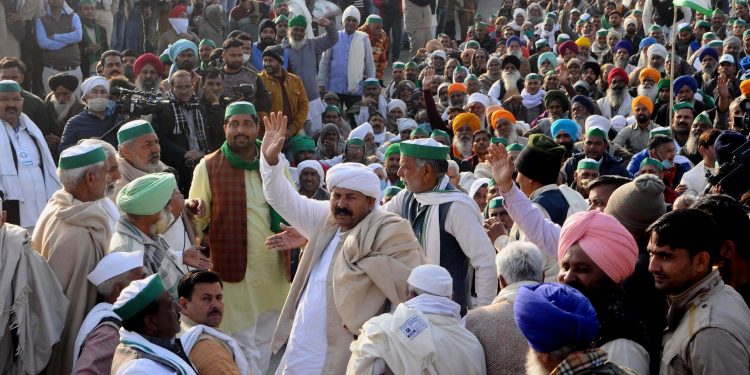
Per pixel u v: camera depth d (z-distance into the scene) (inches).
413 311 302.5
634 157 644.7
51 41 917.8
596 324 219.9
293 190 393.4
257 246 450.3
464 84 1018.7
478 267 370.6
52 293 360.5
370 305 349.1
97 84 676.7
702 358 249.8
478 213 379.2
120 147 454.6
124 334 292.4
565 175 600.1
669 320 267.6
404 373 293.3
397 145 647.8
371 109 983.6
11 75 730.2
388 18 1374.3
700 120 708.7
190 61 776.9
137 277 351.6
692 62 1175.6
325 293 360.5
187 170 584.7
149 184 375.2
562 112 834.2
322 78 1025.5
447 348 297.4
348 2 1385.3
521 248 313.6
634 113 807.7
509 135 767.1
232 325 444.8
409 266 350.9
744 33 1165.1
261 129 708.0
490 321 304.3
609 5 1504.7
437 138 720.3
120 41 1079.6
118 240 370.3
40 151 556.1
